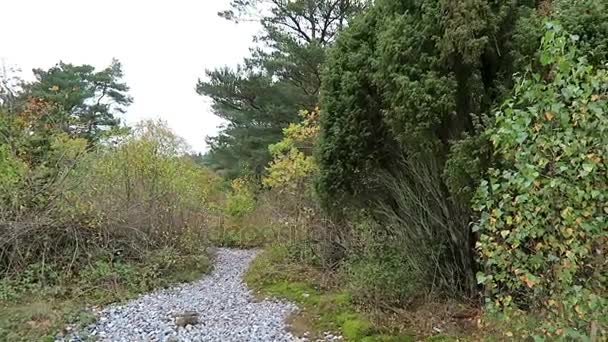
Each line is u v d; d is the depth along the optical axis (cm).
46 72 2014
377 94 508
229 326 514
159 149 934
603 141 219
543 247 248
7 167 629
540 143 233
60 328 490
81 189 737
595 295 226
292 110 1516
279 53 1545
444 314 463
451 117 422
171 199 891
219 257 1008
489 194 301
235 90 1598
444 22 414
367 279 527
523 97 254
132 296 653
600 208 230
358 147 520
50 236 682
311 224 786
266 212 1114
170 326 516
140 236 789
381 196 559
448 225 495
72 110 1922
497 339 346
